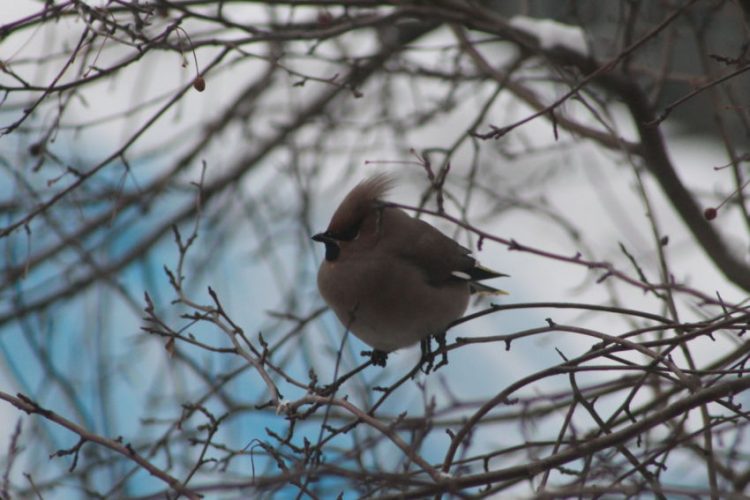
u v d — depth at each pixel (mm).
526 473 7711
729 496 7035
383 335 11227
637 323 12102
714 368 10000
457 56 13922
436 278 11039
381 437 10352
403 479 7617
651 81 15320
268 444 8102
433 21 13602
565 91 13406
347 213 11094
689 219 12531
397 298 10891
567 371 7992
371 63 13867
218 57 10531
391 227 11086
